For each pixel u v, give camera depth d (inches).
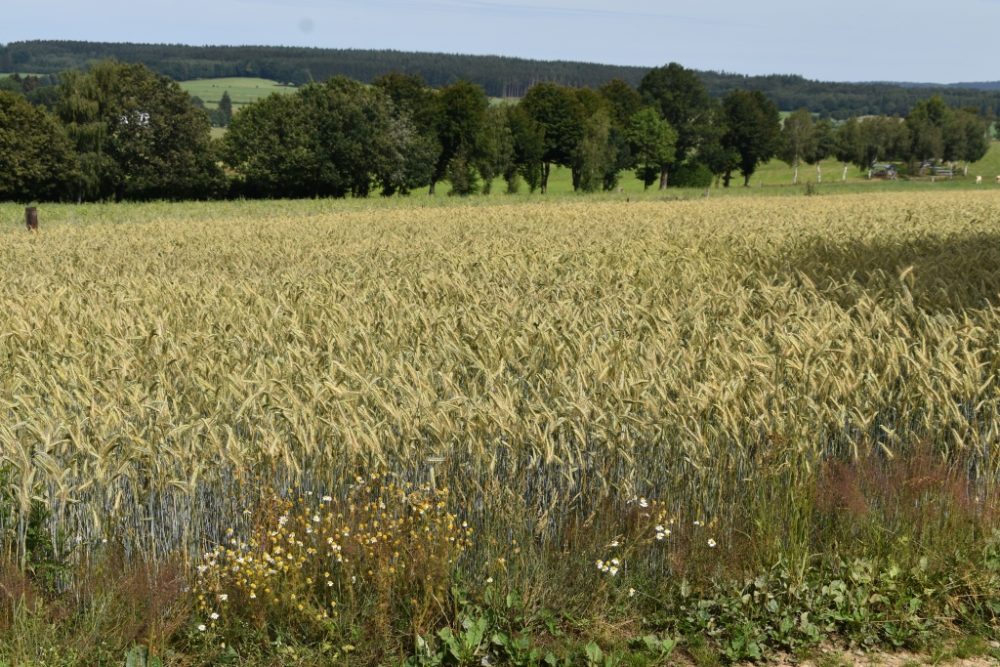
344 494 255.9
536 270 692.7
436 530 242.7
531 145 4212.6
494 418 257.3
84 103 3299.7
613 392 281.9
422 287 583.8
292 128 3553.2
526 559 249.4
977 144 5684.1
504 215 1465.3
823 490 274.1
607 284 629.0
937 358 310.5
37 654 213.0
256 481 253.4
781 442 272.2
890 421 314.3
